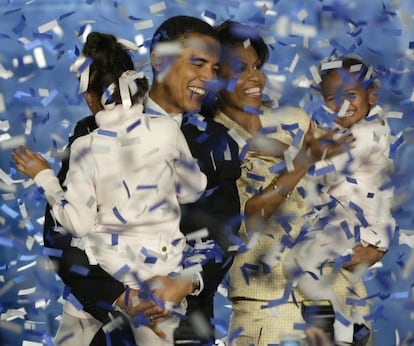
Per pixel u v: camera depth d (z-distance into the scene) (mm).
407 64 17125
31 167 13570
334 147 14031
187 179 13367
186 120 14039
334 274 14773
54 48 15875
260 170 14680
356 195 15234
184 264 13438
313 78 15516
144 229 13227
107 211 13188
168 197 13305
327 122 15195
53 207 13172
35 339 17578
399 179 15680
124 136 13164
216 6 25391
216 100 14953
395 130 19891
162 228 13258
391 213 16094
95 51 13516
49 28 15664
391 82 16922
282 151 14719
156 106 14023
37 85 25469
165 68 13883
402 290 19219
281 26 15797
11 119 23391
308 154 14039
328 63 15539
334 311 14625
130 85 13320
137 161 13109
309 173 14820
